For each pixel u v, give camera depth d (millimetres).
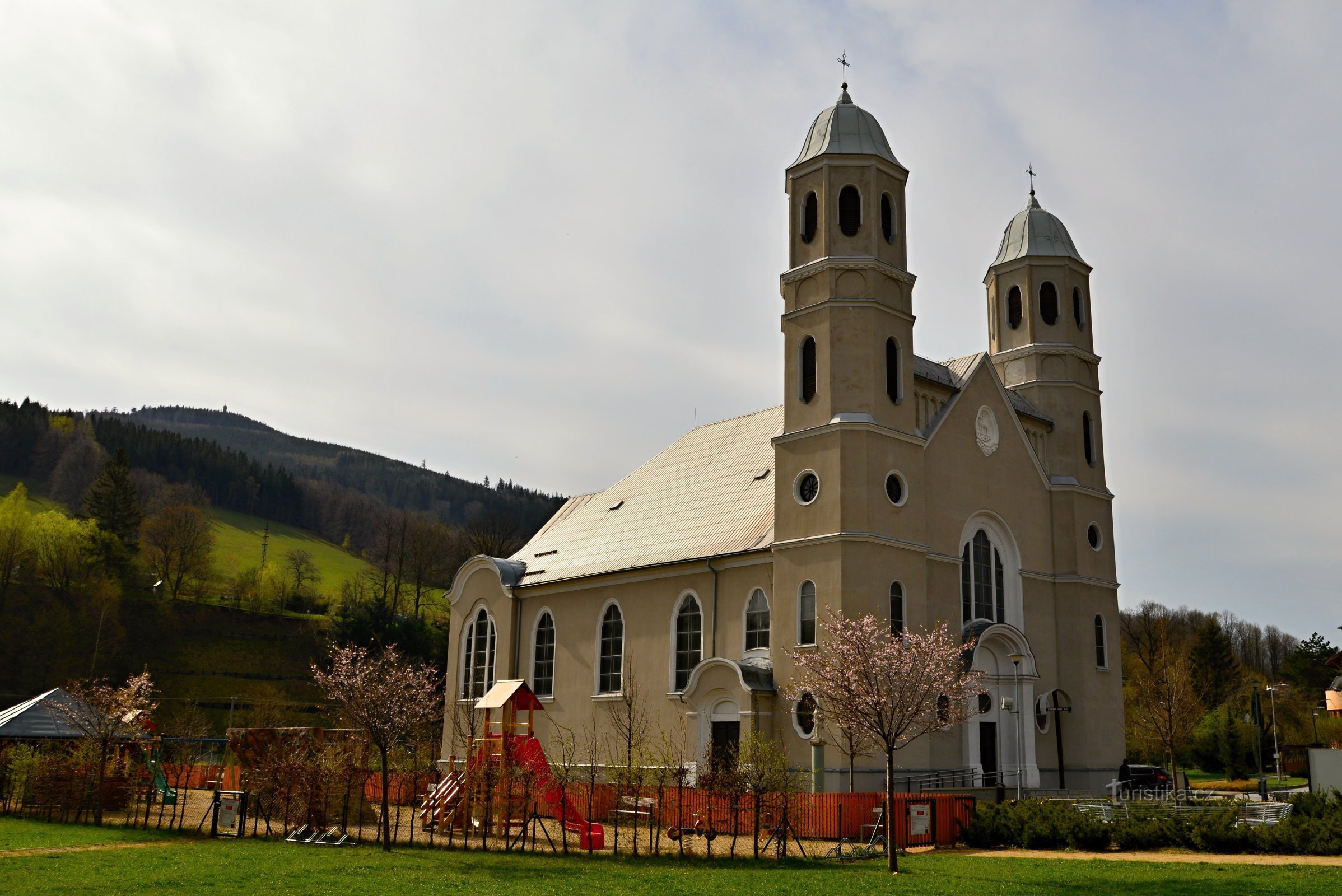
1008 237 50438
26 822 34250
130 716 36719
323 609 132375
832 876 23062
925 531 39031
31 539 110062
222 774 48688
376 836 31062
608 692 46000
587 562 49500
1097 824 28828
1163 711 57031
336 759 32812
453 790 34438
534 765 32156
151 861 24438
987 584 42406
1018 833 29656
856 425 37250
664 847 29188
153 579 120125
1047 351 47594
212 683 102625
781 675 37156
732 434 51906
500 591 52438
